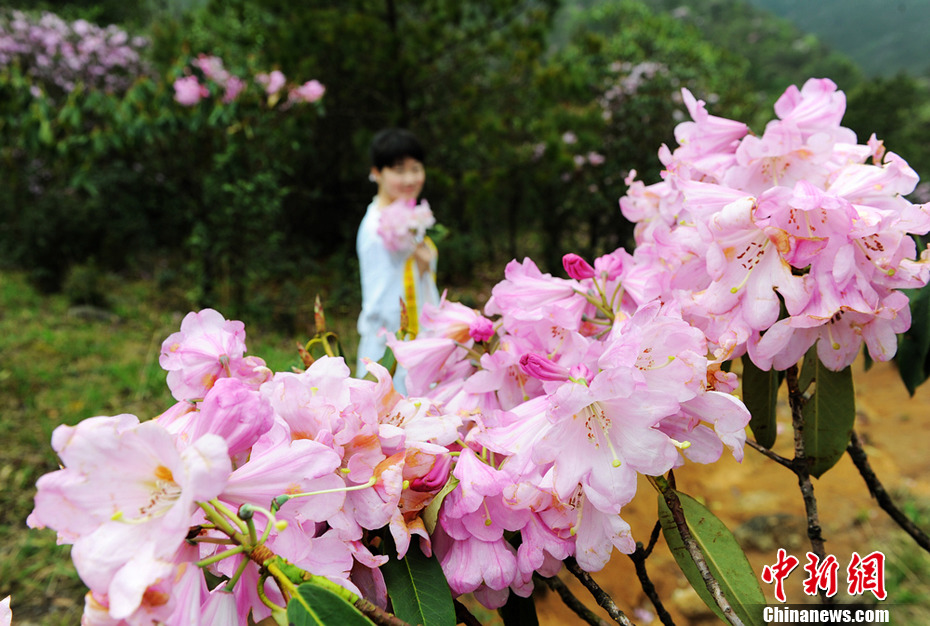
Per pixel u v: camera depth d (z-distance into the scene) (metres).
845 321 0.77
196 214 6.25
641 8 11.68
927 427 4.34
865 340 0.77
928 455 4.03
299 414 0.63
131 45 8.93
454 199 7.10
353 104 7.28
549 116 6.67
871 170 0.75
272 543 0.55
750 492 3.80
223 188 5.55
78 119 5.75
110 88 7.98
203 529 0.54
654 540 0.80
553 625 2.69
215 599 0.52
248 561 0.55
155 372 4.67
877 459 4.07
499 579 0.66
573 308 0.84
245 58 6.36
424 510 0.68
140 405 4.27
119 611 0.44
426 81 6.98
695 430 0.67
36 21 8.10
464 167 7.22
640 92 7.08
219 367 0.65
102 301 6.02
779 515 3.45
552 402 0.59
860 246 0.72
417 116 7.22
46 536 3.13
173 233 7.62
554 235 7.35
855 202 0.74
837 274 0.67
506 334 0.88
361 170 7.26
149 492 0.50
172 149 6.02
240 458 0.60
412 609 0.65
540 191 6.99
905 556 3.12
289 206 7.32
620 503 0.60
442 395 0.88
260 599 0.55
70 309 5.81
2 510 3.31
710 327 0.74
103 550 0.47
